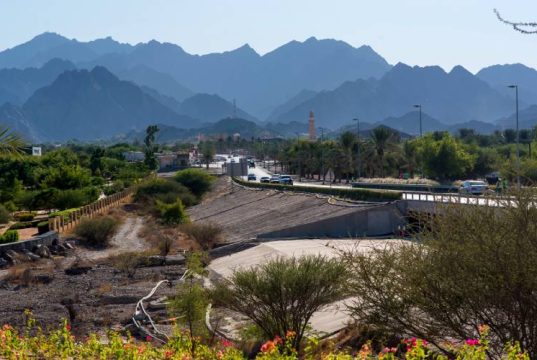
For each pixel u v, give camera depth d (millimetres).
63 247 55094
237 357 14633
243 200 88375
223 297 24344
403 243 17188
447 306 15555
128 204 96000
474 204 15727
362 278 16891
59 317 31625
